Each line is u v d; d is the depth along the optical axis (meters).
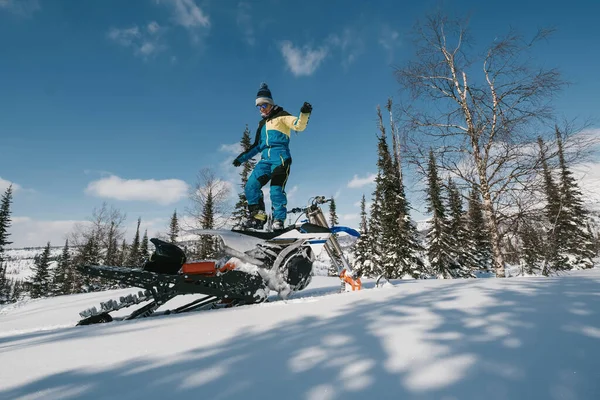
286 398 0.87
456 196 9.84
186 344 1.41
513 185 8.60
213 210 23.72
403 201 22.47
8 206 41.62
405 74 9.90
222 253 2.80
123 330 1.79
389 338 1.30
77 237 32.28
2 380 1.04
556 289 2.12
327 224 3.10
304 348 1.26
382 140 22.31
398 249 22.33
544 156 8.23
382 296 2.29
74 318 5.87
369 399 0.84
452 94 9.50
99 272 2.39
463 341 1.22
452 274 23.78
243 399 0.87
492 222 8.84
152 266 2.56
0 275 40.91
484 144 9.05
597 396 0.79
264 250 2.81
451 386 0.88
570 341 1.15
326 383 0.95
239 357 1.20
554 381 0.88
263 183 3.47
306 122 3.30
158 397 0.90
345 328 1.49
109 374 1.07
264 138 3.52
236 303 2.65
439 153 9.33
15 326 5.21
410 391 0.87
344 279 3.06
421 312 1.69
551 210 8.70
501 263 8.69
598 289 2.06
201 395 0.90
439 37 9.84
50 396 0.91
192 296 5.22
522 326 1.35
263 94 3.64
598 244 22.19
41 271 40.09
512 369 0.96
